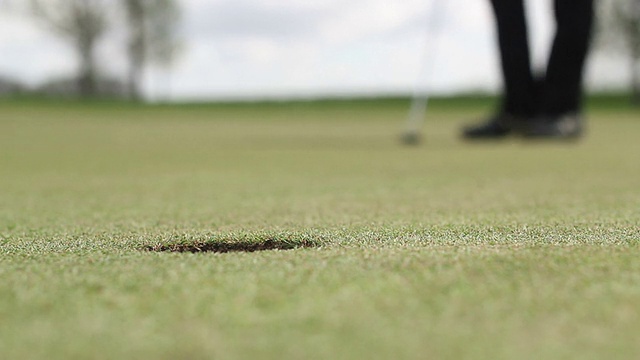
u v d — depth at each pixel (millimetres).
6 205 2246
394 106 21500
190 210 2086
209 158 4441
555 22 5953
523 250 1236
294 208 2104
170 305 882
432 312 843
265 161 4152
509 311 848
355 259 1149
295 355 693
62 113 17953
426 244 1349
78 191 2666
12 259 1225
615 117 13359
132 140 6867
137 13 31094
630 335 757
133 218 1904
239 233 1561
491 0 6109
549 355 693
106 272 1077
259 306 872
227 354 697
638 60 20547
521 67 6035
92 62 30109
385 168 3611
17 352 714
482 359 681
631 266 1089
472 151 4844
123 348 719
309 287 962
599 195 2365
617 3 20672
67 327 796
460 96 22828
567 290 946
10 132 8844
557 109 6062
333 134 7941
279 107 22219
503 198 2326
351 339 741
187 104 24234
